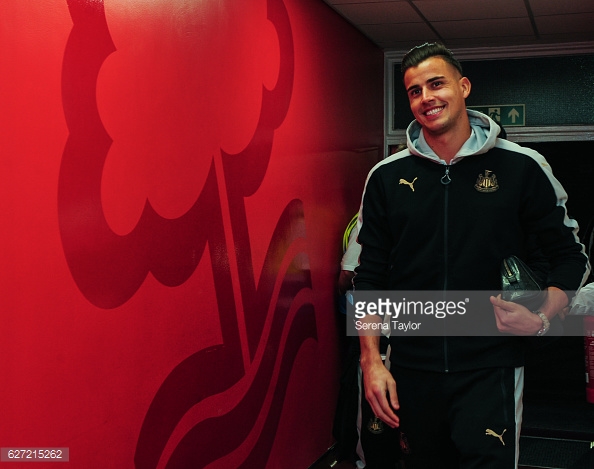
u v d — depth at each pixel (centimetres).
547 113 552
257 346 344
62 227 210
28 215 197
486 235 216
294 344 390
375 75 554
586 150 596
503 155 219
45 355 204
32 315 199
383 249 237
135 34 245
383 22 486
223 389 310
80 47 218
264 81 352
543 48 547
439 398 221
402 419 230
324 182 439
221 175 308
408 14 467
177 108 272
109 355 232
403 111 575
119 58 237
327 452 444
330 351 449
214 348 302
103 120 228
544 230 220
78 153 216
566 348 602
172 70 268
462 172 219
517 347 220
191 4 282
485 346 217
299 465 400
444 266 220
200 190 290
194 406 286
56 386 208
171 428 269
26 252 196
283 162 375
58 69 208
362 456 413
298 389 396
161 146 261
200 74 290
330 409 450
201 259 291
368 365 227
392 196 228
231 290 317
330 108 450
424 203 222
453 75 218
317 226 426
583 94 545
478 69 564
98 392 227
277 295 368
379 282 237
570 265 219
